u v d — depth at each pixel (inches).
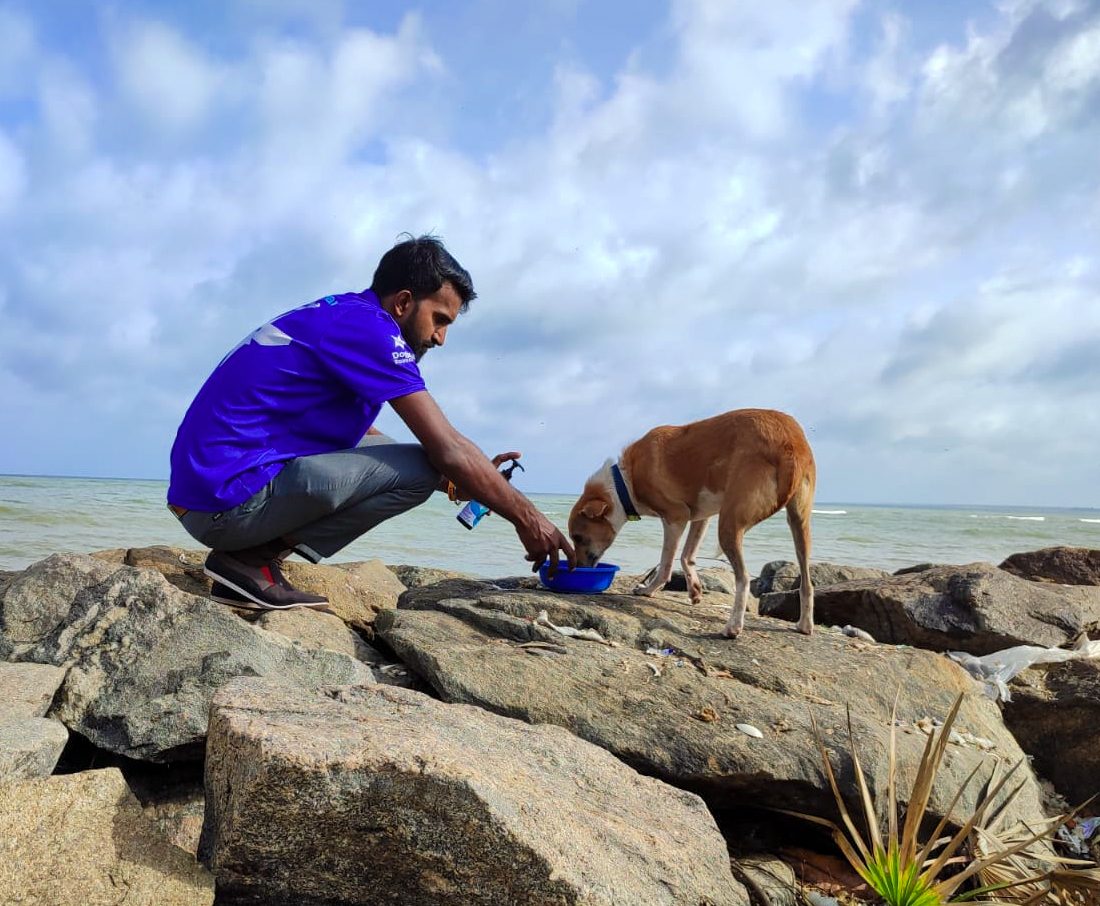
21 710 116.6
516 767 105.2
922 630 207.6
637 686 150.6
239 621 139.5
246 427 142.8
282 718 98.7
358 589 209.5
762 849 138.7
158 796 122.3
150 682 127.8
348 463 147.6
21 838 87.7
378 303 149.9
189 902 88.4
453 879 88.3
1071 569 280.1
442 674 146.6
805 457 189.6
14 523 597.6
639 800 115.0
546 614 182.1
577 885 87.0
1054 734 172.2
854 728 143.3
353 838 87.6
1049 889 120.6
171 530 601.6
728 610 207.3
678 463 207.3
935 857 139.5
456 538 670.5
